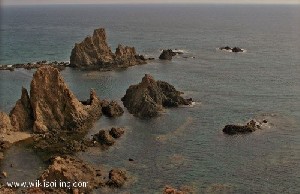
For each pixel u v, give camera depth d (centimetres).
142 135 10025
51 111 10294
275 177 7931
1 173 7906
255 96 13562
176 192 6931
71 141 9519
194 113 11675
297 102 12850
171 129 10438
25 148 9131
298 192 7394
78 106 10594
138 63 19138
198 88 14625
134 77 16438
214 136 9975
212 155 8894
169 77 16462
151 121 11006
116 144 9431
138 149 9175
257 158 8756
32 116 10281
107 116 11350
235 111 11900
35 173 7994
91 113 11012
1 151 8944
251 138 9825
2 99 13138
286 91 14275
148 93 11844
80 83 15362
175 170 8162
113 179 7494
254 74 17262
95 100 11594
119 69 18025
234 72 17662
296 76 16950
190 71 17738
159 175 7938
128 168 8219
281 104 12644
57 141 9556
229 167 8325
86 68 18000
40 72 10300
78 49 18262
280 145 9425
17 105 10225
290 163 8512
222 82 15625
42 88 10281
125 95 12762
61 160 7694
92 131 10275
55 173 7206
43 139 9612
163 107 12119
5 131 9719
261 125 10700
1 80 15812
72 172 7381
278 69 18512
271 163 8512
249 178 7881
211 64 19612
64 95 10456
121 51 19162
